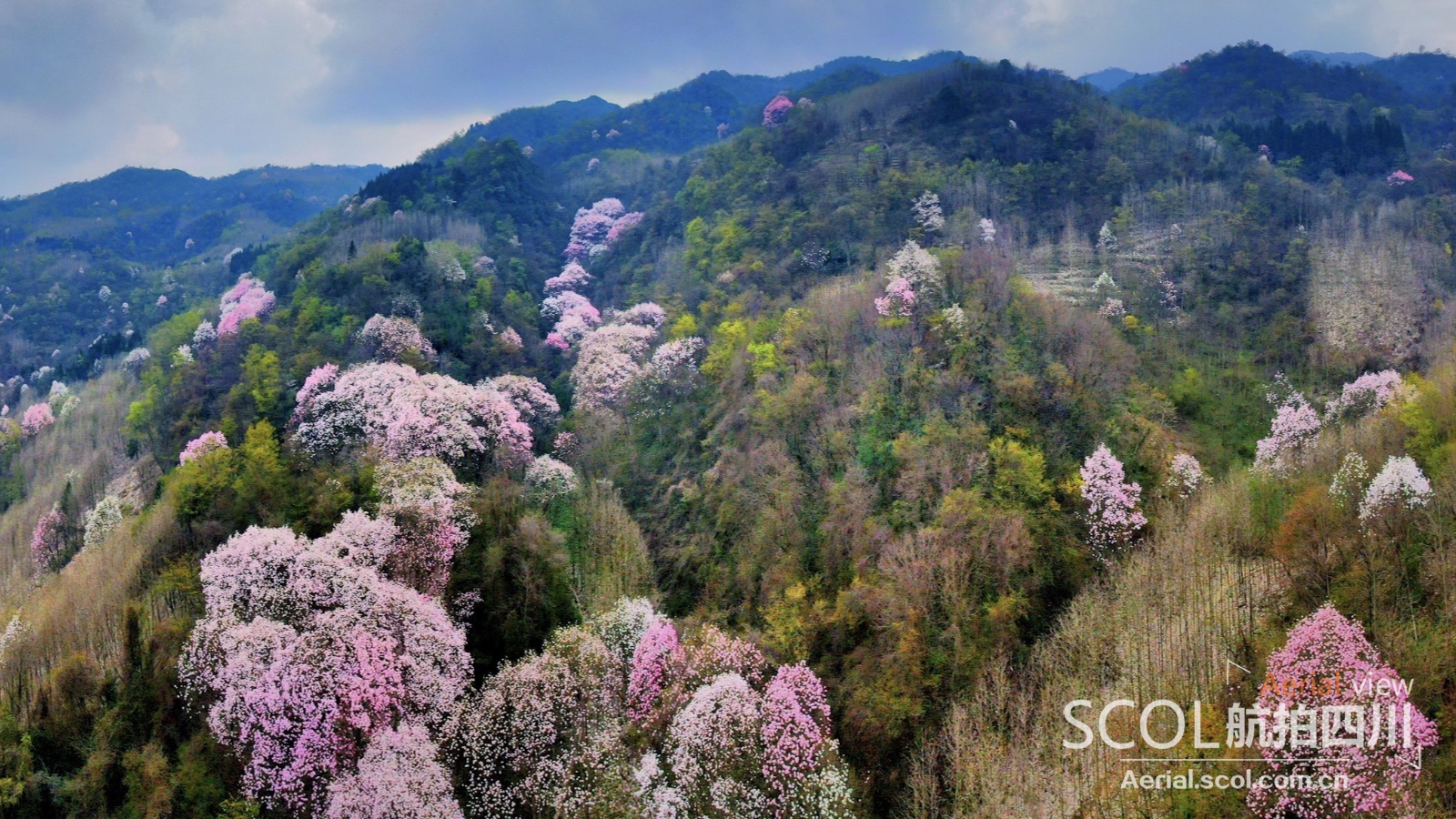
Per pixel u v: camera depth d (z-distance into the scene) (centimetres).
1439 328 10550
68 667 6191
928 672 6044
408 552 6819
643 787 5322
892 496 7325
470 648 6888
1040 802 5125
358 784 5341
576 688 6034
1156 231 13025
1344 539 5812
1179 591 6091
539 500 8350
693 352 10706
